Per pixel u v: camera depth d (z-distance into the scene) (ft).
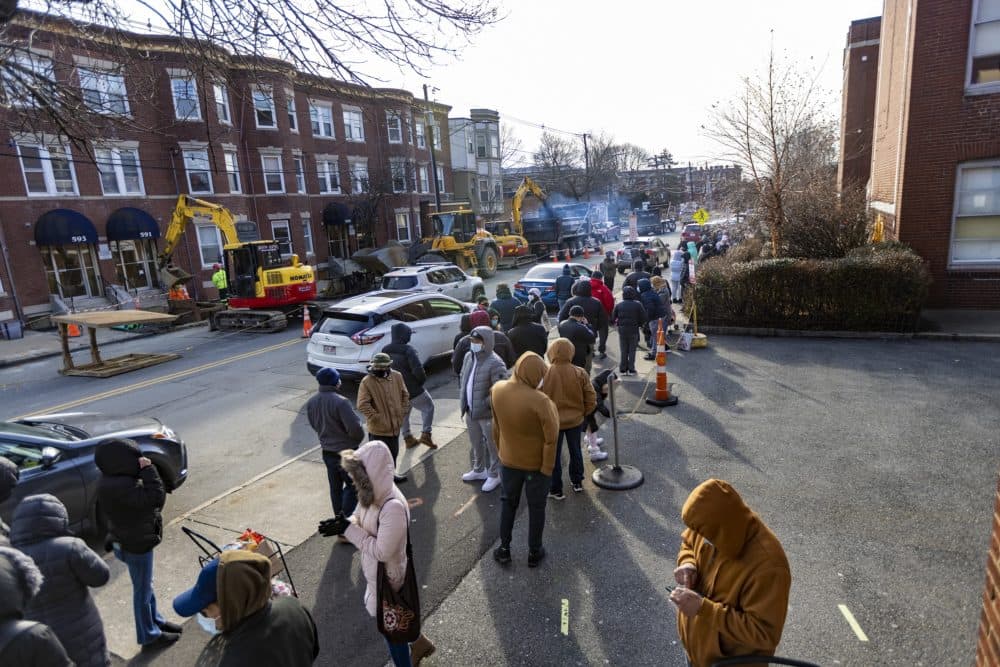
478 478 21.29
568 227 132.98
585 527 17.56
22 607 7.70
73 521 18.06
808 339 40.06
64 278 74.33
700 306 44.34
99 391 39.06
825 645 12.28
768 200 55.67
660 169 359.46
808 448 22.06
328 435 17.48
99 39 16.65
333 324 35.58
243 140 91.56
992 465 19.80
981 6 40.45
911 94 43.19
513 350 24.72
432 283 57.62
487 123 159.02
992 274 42.91
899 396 26.96
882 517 17.04
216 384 38.81
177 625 13.99
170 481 20.85
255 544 12.75
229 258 61.62
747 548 7.63
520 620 13.70
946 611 13.11
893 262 38.52
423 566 16.06
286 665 7.49
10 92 15.21
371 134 115.65
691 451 22.50
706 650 7.82
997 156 41.57
